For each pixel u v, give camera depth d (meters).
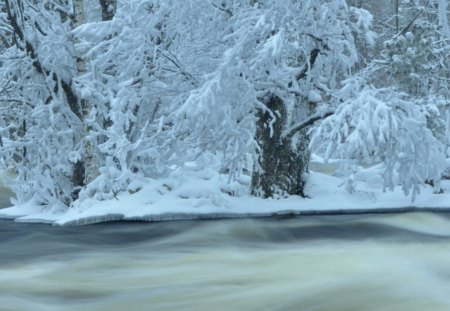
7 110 16.14
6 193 21.22
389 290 6.21
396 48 18.06
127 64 14.20
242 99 13.45
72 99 15.16
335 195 14.14
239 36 13.53
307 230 11.20
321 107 13.81
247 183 14.99
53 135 15.13
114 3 15.12
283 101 14.05
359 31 14.52
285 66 13.75
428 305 5.66
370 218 12.43
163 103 14.82
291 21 13.33
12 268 7.99
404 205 13.63
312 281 6.72
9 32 16.17
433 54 18.89
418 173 13.47
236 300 6.02
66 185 15.12
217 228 11.40
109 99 14.34
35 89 15.55
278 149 14.06
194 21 14.43
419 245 9.53
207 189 13.71
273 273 7.28
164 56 14.14
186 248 9.53
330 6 13.92
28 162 15.52
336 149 13.01
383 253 8.67
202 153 14.35
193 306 5.85
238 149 13.46
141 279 7.12
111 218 12.34
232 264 8.02
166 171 14.59
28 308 5.85
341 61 14.45
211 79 12.88
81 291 6.53
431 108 16.28
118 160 14.42
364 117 12.66
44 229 11.91
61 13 16.17
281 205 13.45
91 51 13.77
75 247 9.83
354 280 6.71
